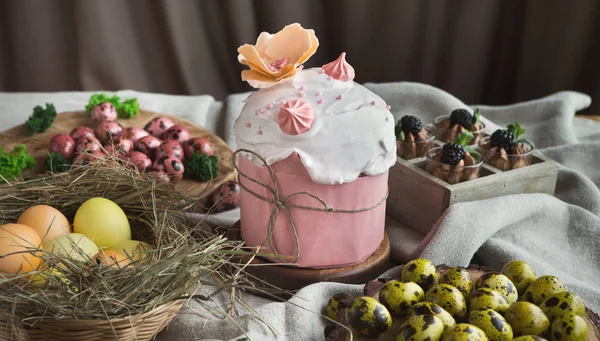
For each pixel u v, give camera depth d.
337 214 0.77
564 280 0.83
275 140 0.75
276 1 1.44
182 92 1.53
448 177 0.89
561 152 1.07
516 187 0.92
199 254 0.72
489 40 1.44
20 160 0.99
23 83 1.53
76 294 0.67
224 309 0.78
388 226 0.93
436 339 0.67
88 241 0.75
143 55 1.50
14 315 0.66
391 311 0.72
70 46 1.50
